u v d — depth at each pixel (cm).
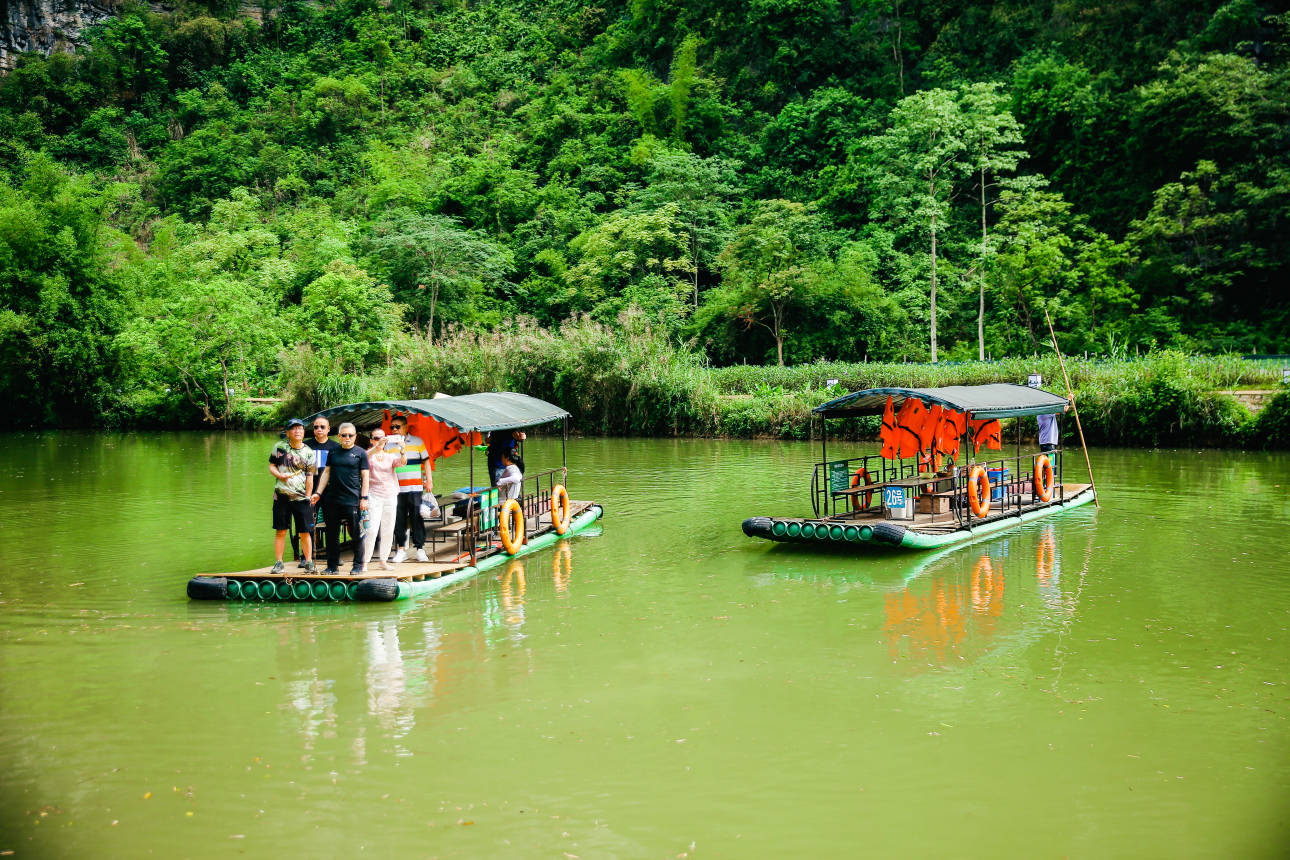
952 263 4753
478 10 9144
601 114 6688
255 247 5422
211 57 8769
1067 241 4212
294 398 3978
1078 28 5484
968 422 1583
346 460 1154
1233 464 2372
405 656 943
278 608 1128
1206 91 4359
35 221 4188
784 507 1827
